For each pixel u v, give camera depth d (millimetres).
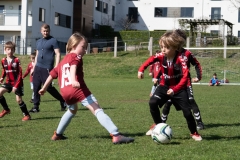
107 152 5773
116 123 8695
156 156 5535
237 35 55438
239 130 7797
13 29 42750
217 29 54312
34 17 43312
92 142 6473
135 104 13188
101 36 52469
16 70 9055
